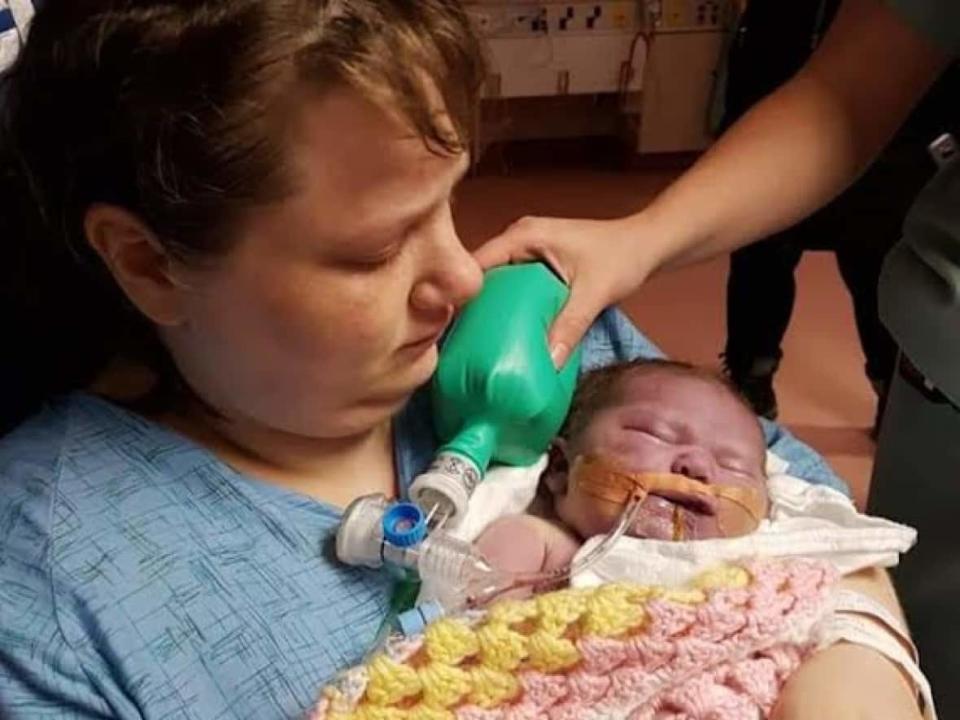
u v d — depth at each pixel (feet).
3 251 2.61
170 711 2.32
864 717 2.51
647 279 3.38
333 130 2.20
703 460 2.96
